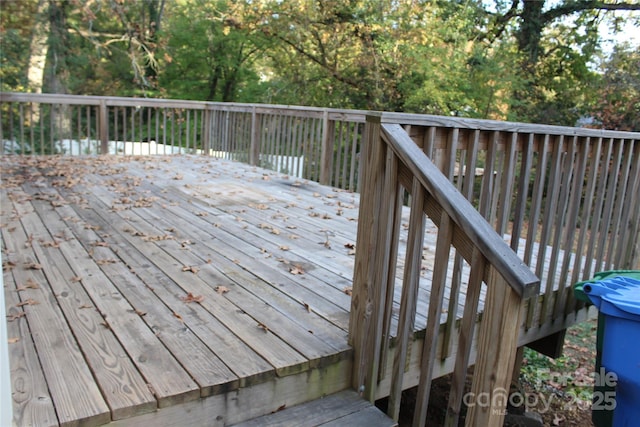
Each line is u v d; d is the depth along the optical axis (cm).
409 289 183
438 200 166
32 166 609
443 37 1188
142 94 1478
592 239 307
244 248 332
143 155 766
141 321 215
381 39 1191
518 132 225
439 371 224
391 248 190
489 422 155
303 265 303
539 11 1209
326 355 193
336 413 186
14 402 153
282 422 178
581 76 1177
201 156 802
